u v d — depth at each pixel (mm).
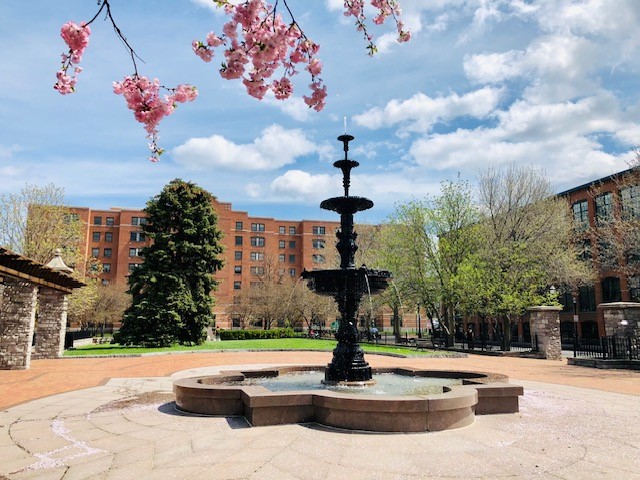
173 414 7461
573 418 7238
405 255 32594
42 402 8867
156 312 27438
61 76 3568
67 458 5090
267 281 52688
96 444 5664
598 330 40344
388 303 36156
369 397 6395
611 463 4883
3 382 12125
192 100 4109
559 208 30688
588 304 42031
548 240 28438
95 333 45094
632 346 17031
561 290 34719
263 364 17391
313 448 5375
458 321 53438
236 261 77250
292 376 11234
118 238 72375
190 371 14828
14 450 5438
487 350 25312
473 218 29922
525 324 44219
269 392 6926
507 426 6621
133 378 13000
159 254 28547
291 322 48906
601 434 6172
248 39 3637
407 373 11570
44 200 31578
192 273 29516
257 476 4406
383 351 23641
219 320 69938
